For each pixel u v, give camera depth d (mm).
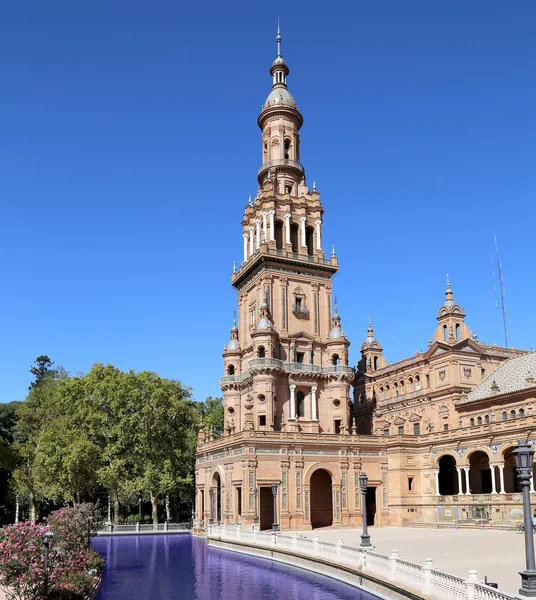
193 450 91688
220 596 32000
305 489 68062
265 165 90875
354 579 34281
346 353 82500
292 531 65375
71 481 79125
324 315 84312
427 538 53188
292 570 41469
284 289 82000
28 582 26750
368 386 99625
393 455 72750
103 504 97375
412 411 89062
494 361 85375
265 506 69188
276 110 92375
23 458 87812
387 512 71875
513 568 32781
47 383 108312
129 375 81438
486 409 74812
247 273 85875
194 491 90250
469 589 21812
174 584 36219
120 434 78562
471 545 45750
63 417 85812
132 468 81000
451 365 82000
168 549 57688
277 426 76750
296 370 79062
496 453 63000
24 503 96562
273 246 82250
